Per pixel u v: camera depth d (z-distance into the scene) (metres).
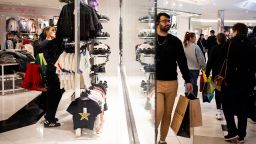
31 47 9.46
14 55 8.11
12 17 14.63
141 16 3.32
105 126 4.78
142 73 3.30
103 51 7.83
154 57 2.65
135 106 4.07
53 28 5.11
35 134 4.58
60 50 4.87
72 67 4.62
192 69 6.17
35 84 5.09
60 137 4.42
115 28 10.50
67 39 4.88
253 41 5.51
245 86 4.16
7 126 4.99
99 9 10.37
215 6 14.47
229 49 4.14
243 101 4.23
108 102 6.41
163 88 3.42
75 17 4.55
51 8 16.42
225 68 4.22
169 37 3.41
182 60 3.47
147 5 2.89
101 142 4.16
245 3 13.68
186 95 3.49
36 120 5.39
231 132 4.32
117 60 10.59
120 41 10.54
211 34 10.34
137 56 3.78
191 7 14.12
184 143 3.97
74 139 4.32
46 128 4.89
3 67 7.70
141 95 3.42
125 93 6.96
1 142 4.22
